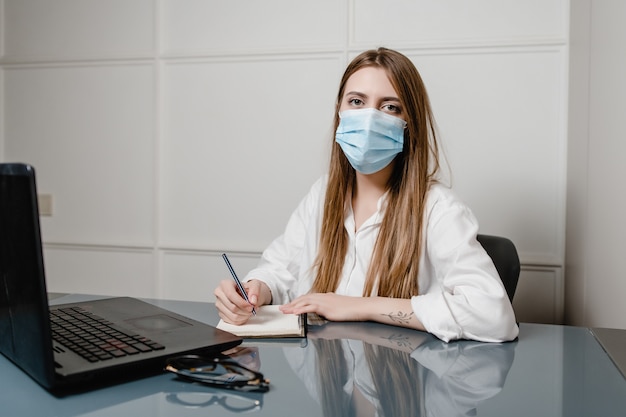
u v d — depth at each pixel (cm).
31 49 257
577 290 184
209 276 245
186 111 243
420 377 69
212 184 243
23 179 54
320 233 138
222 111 240
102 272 255
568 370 72
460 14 217
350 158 126
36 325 58
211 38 239
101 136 252
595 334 91
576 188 189
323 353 79
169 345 72
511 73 214
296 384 65
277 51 231
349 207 136
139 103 247
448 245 110
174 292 248
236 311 92
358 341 86
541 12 211
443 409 58
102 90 250
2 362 72
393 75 120
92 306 96
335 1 227
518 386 66
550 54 210
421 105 125
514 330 88
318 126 231
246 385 63
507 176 216
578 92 187
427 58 220
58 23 253
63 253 259
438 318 89
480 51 215
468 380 67
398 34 222
